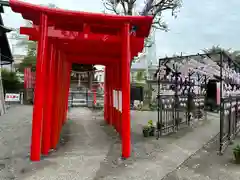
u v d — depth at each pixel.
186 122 8.55
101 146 5.18
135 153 4.66
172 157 4.47
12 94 13.95
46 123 4.44
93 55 6.49
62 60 5.81
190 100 8.66
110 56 6.70
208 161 4.26
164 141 5.80
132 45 4.98
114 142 5.57
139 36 5.03
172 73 7.45
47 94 4.47
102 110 12.95
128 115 4.42
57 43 4.79
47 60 4.49
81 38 4.28
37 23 4.60
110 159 4.23
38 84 3.95
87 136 6.27
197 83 9.62
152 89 15.76
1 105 10.24
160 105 6.38
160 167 3.88
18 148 4.77
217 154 4.71
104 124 8.39
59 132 5.96
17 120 8.60
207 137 6.40
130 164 3.98
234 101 6.19
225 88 5.80
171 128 7.24
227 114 5.32
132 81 22.16
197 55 5.91
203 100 10.35
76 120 9.30
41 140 4.28
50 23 4.44
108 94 8.85
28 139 5.60
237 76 7.21
